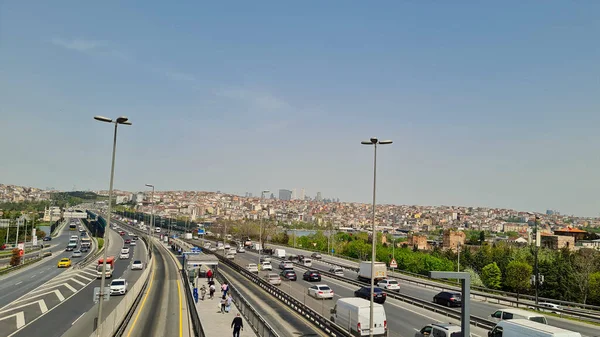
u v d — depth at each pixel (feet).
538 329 70.79
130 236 527.40
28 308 132.98
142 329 102.83
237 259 304.50
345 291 167.22
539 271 240.32
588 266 223.92
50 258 317.63
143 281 168.55
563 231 621.31
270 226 552.41
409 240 638.53
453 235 583.17
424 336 85.25
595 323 114.01
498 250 347.97
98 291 82.64
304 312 119.85
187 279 183.21
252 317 105.29
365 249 331.57
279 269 247.29
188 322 111.34
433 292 173.27
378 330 93.56
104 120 92.12
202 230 481.05
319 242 424.46
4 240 395.96
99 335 80.18
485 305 146.51
